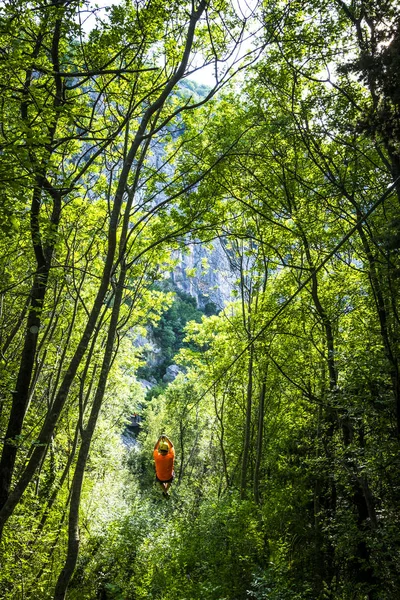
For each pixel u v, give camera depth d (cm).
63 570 865
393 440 1119
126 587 1605
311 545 1548
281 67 1289
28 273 1092
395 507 1152
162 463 1143
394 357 1106
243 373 2117
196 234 1463
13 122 645
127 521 1898
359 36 1010
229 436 2477
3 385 1095
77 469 913
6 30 623
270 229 1692
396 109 707
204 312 9881
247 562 1327
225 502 1786
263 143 1434
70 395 1720
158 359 8531
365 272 1133
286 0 998
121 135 1273
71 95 982
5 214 618
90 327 784
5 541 1150
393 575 1059
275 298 1720
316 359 1584
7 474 902
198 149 1462
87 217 1385
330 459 1320
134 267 1570
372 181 1254
